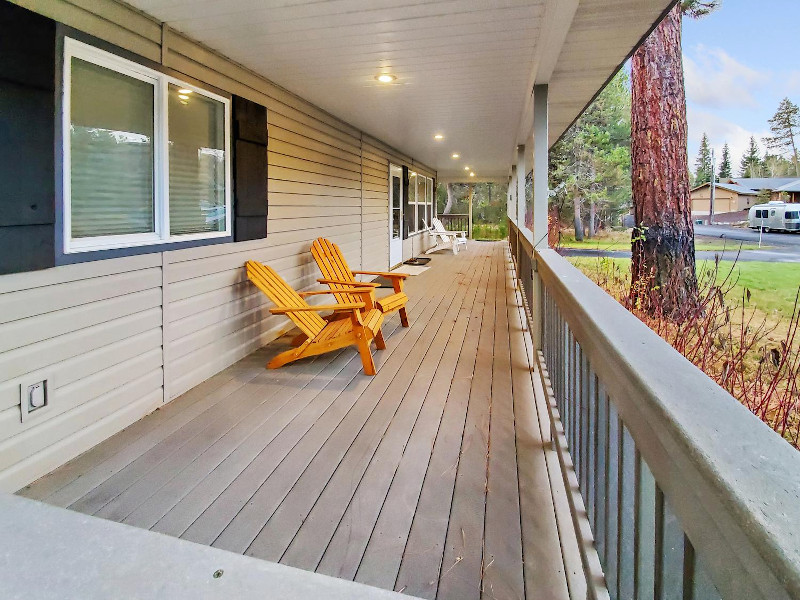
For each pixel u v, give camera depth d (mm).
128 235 2654
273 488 2025
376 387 3189
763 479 487
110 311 2494
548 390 2697
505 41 3072
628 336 1006
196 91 3123
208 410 2811
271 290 3576
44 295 2133
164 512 1858
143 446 2385
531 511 1879
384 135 7242
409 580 1528
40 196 2080
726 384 1326
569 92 4293
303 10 2617
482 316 5297
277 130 4242
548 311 2898
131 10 2570
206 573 706
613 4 2445
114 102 2531
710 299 1606
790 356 1214
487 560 1616
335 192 5781
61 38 2176
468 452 2336
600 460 1346
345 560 1610
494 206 26406
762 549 412
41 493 1988
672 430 621
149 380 2775
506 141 7652
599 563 1323
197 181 3211
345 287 4730
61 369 2219
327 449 2357
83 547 764
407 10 2617
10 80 1934
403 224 9898
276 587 678
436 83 4090
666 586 771
